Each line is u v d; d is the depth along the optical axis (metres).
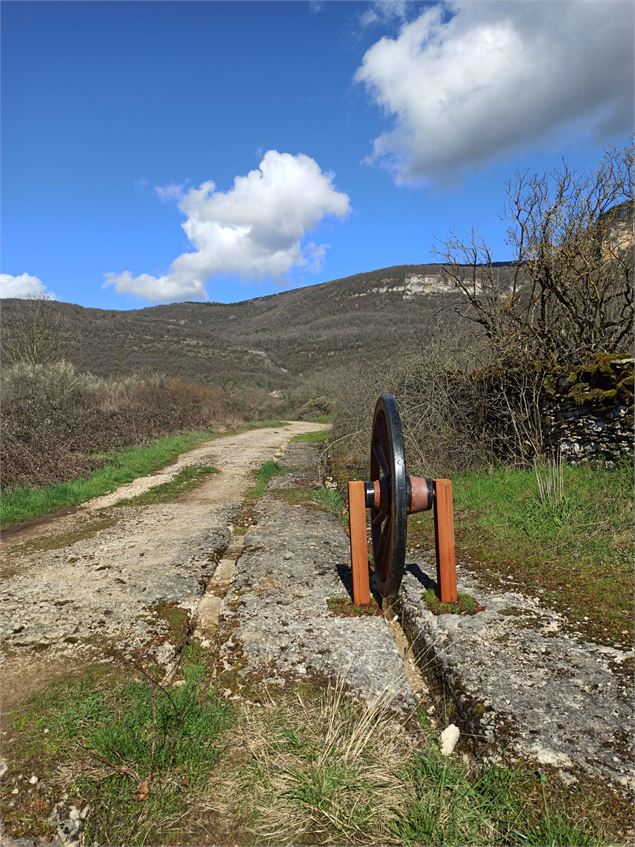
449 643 3.36
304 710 2.76
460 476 8.19
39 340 25.55
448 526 3.93
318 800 2.19
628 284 7.73
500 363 8.26
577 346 8.09
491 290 9.38
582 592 4.03
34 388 17.70
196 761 2.41
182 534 6.41
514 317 8.82
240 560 5.34
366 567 4.03
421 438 8.83
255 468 12.11
